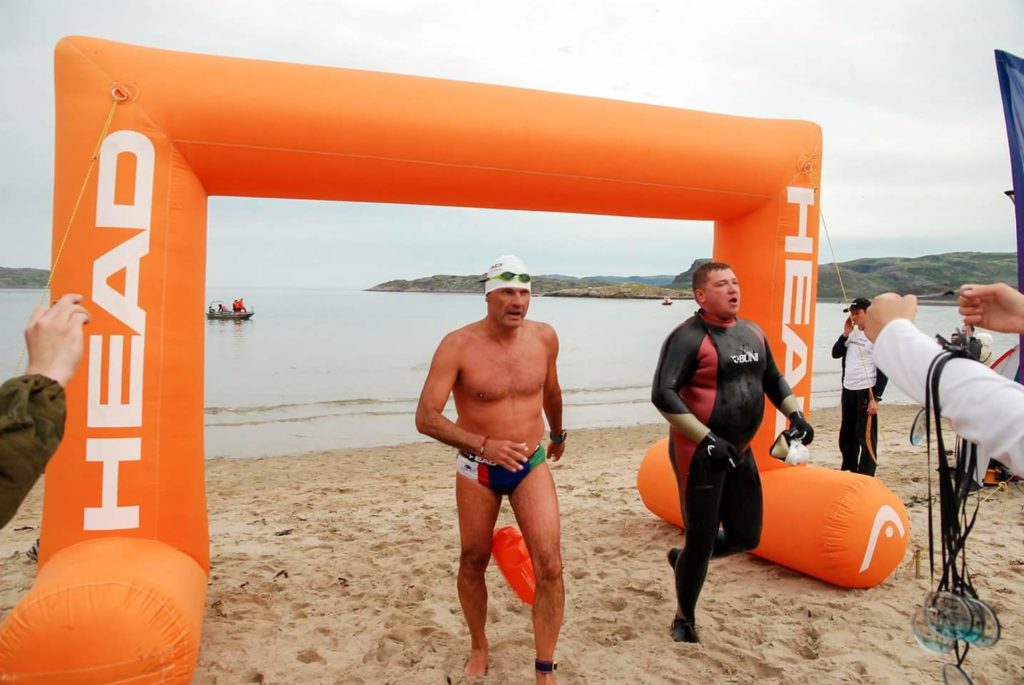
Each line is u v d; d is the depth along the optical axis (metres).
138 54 3.71
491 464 3.56
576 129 4.35
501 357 3.59
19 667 2.91
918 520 6.28
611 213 4.80
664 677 3.68
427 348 30.72
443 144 4.07
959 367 1.71
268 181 3.96
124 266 3.58
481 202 4.42
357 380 21.05
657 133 4.59
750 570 5.21
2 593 4.89
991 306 1.93
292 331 40.31
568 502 7.36
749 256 5.14
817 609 4.49
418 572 5.23
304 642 4.10
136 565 3.28
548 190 4.42
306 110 3.82
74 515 3.55
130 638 2.98
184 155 3.74
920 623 2.26
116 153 3.59
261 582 5.02
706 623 4.33
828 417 15.05
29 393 1.62
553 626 3.41
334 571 5.26
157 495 3.65
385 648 4.04
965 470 2.12
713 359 3.92
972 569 5.06
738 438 4.02
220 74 3.75
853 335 7.27
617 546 5.89
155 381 3.64
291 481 9.15
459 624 4.36
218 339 34.56
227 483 9.01
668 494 5.96
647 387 21.09
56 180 3.64
